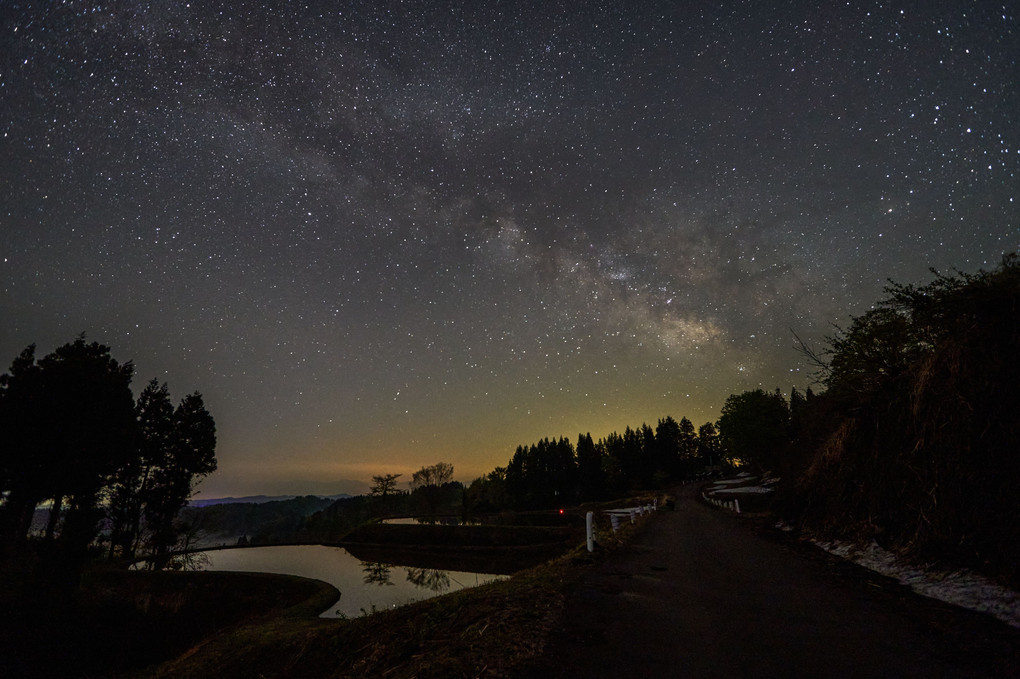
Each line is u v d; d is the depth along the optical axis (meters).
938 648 4.38
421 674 4.31
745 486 60.19
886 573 7.72
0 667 11.53
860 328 11.39
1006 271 7.56
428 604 7.04
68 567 16.08
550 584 7.10
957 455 7.55
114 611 15.83
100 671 12.59
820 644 4.57
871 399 11.19
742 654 4.34
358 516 80.00
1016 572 5.65
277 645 8.73
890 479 9.40
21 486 24.28
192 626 16.92
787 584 7.28
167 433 40.09
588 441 112.19
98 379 27.17
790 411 56.22
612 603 6.11
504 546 47.00
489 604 6.04
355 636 7.09
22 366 26.19
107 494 35.81
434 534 52.25
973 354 7.79
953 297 7.89
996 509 6.46
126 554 37.62
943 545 7.08
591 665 4.12
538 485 97.94
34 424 24.83
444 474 81.50
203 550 53.12
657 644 4.61
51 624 13.57
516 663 4.21
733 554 10.48
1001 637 4.52
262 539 60.12
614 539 13.20
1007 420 6.83
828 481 13.11
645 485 104.81
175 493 39.19
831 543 10.95
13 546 22.66
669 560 9.71
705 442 140.75
